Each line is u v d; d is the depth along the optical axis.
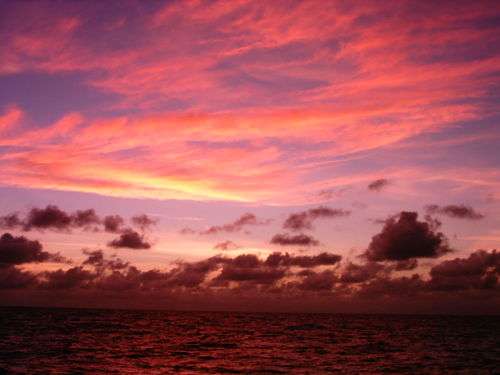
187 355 51.88
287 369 42.38
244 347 61.88
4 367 39.84
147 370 40.53
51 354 49.53
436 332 101.00
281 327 117.56
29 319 122.38
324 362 47.22
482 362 48.16
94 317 153.25
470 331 106.62
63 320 123.69
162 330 95.19
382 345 66.62
